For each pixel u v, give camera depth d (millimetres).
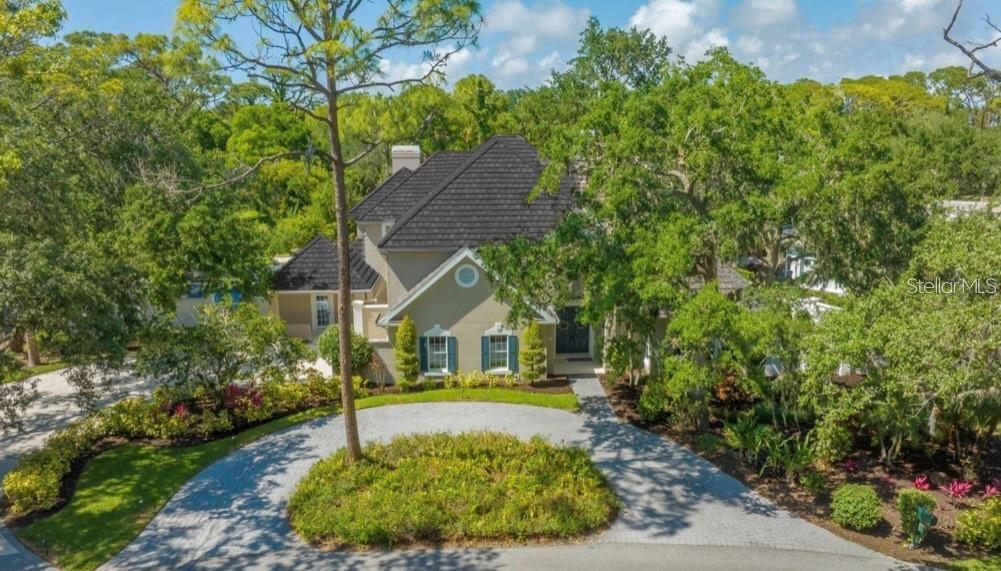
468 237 25578
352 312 26734
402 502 15141
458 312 24203
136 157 25062
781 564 13383
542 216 26188
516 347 24594
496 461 17312
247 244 28656
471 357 24609
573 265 18781
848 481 17141
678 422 20531
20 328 15758
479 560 13531
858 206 16562
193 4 13344
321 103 18172
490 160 27656
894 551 13922
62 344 16391
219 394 21875
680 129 16531
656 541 14258
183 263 26625
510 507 14883
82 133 23438
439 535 14383
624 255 17812
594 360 26844
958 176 41906
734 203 16391
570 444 19297
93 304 16500
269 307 32062
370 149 16922
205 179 28609
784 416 18625
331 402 22938
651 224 17562
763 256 19188
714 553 13781
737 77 16875
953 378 12336
